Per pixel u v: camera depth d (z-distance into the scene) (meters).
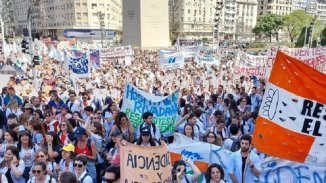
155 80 22.52
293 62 5.20
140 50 49.84
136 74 24.67
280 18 108.50
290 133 5.32
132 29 51.75
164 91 19.14
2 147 7.14
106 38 99.81
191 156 7.08
